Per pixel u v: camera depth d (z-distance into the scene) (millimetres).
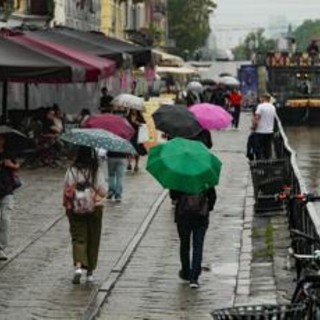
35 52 41094
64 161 48156
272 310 12594
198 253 22391
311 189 50969
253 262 25578
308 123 114625
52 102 64562
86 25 92688
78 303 20719
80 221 22516
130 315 19984
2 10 59562
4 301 20859
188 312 20281
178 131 27547
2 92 53844
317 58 123438
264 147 48625
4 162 24500
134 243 27859
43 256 25703
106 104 59031
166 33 183875
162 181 21297
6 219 24703
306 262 16531
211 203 22359
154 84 116875
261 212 33281
